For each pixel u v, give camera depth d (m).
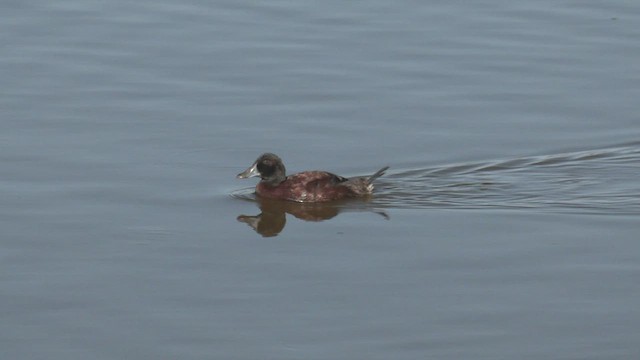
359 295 15.57
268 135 20.89
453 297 15.50
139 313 15.15
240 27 25.36
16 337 14.61
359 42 24.62
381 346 14.35
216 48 24.34
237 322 14.92
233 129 21.06
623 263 16.36
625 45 24.48
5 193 18.62
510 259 16.55
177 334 14.66
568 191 19.08
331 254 16.83
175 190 18.95
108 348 14.37
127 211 18.19
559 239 17.20
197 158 20.05
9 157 19.86
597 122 21.38
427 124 21.33
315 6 26.42
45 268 16.33
